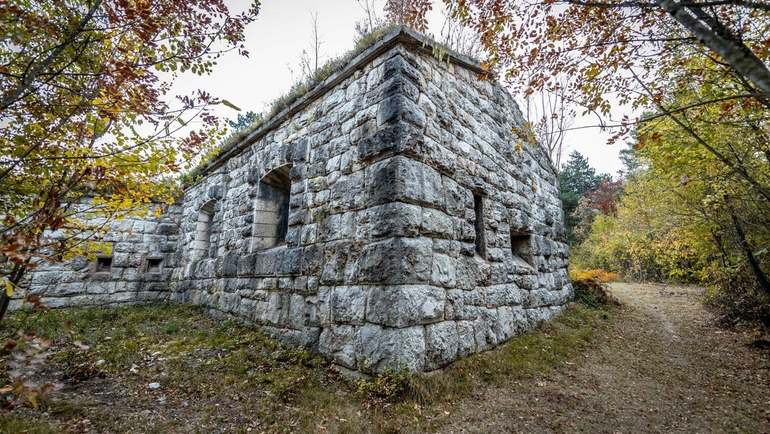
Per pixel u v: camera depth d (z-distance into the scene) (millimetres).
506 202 6094
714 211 6434
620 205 17422
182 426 2750
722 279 7078
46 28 2205
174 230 10172
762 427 3223
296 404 3188
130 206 3146
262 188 6641
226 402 3195
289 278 5129
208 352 4613
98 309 7996
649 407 3580
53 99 2631
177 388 3465
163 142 2893
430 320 3799
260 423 2848
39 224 2061
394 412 3039
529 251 6711
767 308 6129
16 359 1758
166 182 3463
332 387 3557
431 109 4613
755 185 3861
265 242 6500
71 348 4660
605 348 5383
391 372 3357
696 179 5633
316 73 5781
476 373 3887
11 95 2123
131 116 2809
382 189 3943
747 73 1470
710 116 4352
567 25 3588
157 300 9562
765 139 4461
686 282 12188
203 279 7914
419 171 4082
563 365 4512
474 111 5750
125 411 2928
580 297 8508
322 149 5160
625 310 8086
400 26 4281
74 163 2670
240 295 6262
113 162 2752
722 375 4465
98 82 2566
